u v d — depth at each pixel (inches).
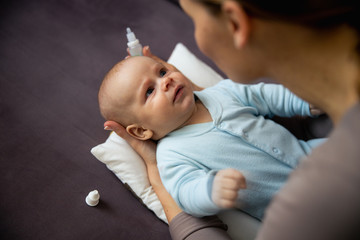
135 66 53.4
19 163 60.9
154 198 55.9
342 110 23.9
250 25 22.5
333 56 22.3
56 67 72.5
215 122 52.1
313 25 21.4
